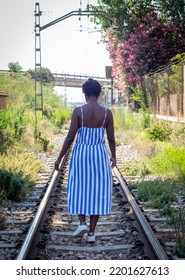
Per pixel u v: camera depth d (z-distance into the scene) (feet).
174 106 61.77
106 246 18.76
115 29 93.71
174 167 34.19
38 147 52.75
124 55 92.63
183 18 86.63
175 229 20.31
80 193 18.95
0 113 61.52
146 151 46.11
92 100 18.84
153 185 29.50
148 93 83.10
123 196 28.32
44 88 164.55
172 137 53.06
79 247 18.65
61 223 22.39
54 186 31.45
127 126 79.36
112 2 91.09
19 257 16.02
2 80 140.87
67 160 48.21
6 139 49.06
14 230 21.08
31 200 28.09
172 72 62.59
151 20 89.56
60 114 120.98
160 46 87.71
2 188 27.50
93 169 18.81
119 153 51.34
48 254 17.88
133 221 22.36
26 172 34.53
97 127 18.76
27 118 72.02
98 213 18.90
